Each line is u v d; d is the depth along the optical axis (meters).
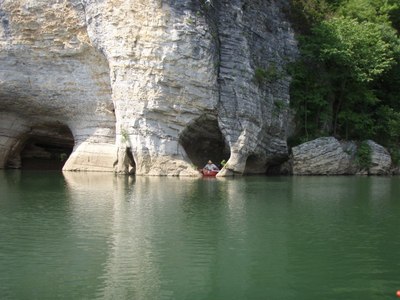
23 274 8.95
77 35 28.81
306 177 27.17
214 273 9.09
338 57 30.80
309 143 29.28
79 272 9.08
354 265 9.62
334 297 8.02
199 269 9.30
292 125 30.78
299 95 30.69
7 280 8.65
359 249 10.73
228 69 27.28
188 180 24.14
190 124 26.95
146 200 16.86
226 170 26.73
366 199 17.64
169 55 26.27
